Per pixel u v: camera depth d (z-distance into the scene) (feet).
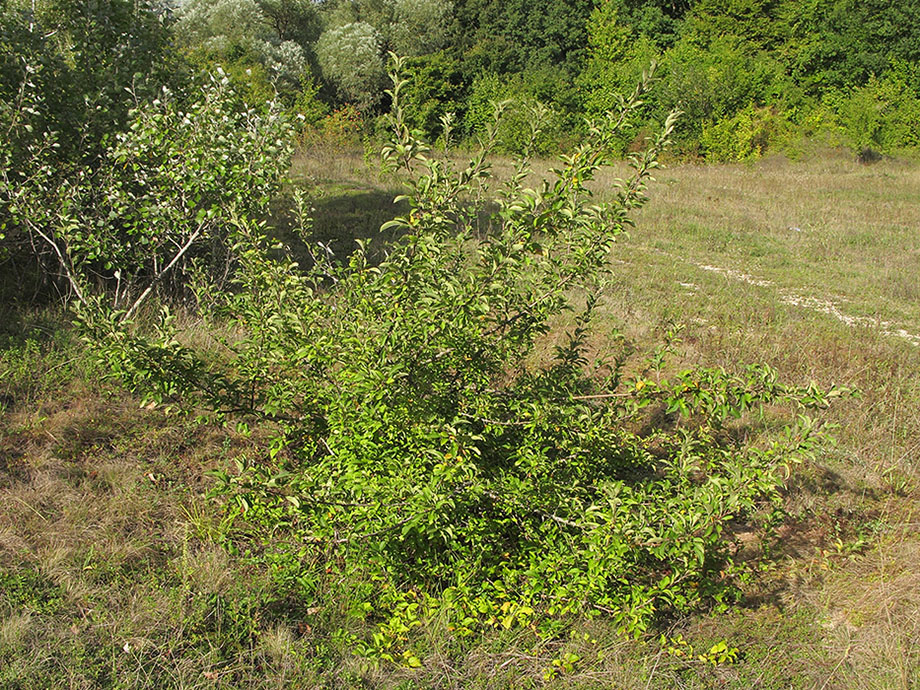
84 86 24.30
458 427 13.51
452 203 13.78
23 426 16.89
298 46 97.86
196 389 14.90
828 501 17.89
